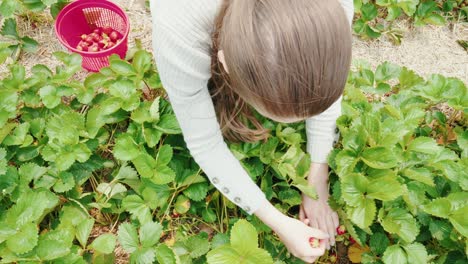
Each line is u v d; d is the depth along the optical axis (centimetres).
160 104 189
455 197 155
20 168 174
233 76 105
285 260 169
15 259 149
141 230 157
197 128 140
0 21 240
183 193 179
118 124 203
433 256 158
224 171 146
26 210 155
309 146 167
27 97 194
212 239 171
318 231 155
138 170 165
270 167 184
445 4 249
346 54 100
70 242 154
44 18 241
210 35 121
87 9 226
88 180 197
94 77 196
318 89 99
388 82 230
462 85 186
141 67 192
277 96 100
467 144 181
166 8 121
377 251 162
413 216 160
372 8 231
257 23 95
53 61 232
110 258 168
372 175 152
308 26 94
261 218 154
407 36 246
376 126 155
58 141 178
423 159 165
